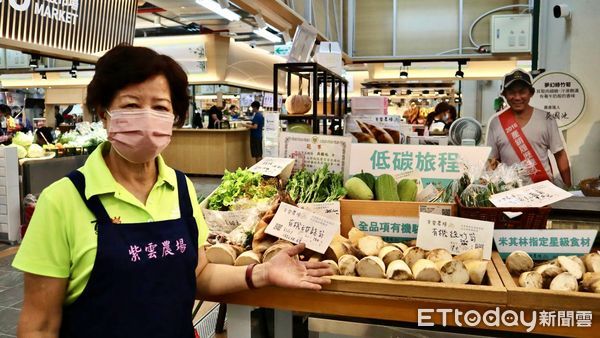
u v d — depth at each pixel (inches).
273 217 65.5
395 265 57.4
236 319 63.8
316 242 62.1
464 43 261.6
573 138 169.2
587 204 92.7
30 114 582.9
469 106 619.5
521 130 144.7
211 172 449.1
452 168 81.6
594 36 166.2
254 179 80.7
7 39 135.4
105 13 176.4
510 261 61.4
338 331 63.3
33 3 141.4
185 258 50.9
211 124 455.5
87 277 45.8
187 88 52.4
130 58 47.2
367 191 77.8
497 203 67.7
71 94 550.9
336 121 213.2
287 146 91.2
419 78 343.0
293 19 181.5
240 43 430.9
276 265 57.4
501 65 330.0
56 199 46.0
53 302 45.8
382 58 269.6
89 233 46.1
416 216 72.3
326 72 161.6
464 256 61.1
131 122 46.9
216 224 74.3
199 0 208.7
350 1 268.7
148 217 49.7
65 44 157.8
